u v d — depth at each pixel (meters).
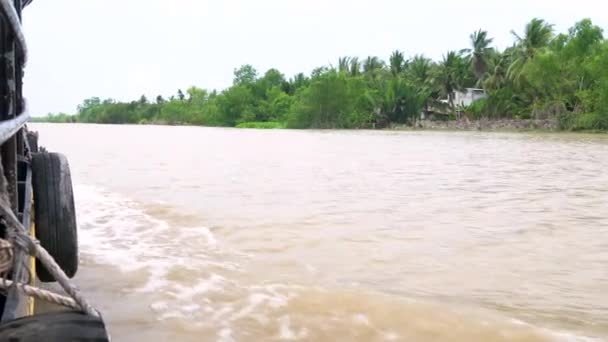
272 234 6.62
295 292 4.50
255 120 97.56
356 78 77.44
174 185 11.39
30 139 6.01
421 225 7.27
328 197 9.75
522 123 61.12
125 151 23.89
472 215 8.01
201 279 4.81
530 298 4.49
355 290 4.55
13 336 1.79
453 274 5.10
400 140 36.94
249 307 4.18
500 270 5.24
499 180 12.52
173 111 119.75
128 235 6.56
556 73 55.50
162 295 4.41
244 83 110.94
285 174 13.81
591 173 14.13
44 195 4.23
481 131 62.78
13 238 2.05
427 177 13.16
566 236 6.66
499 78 68.62
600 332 3.80
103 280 4.76
